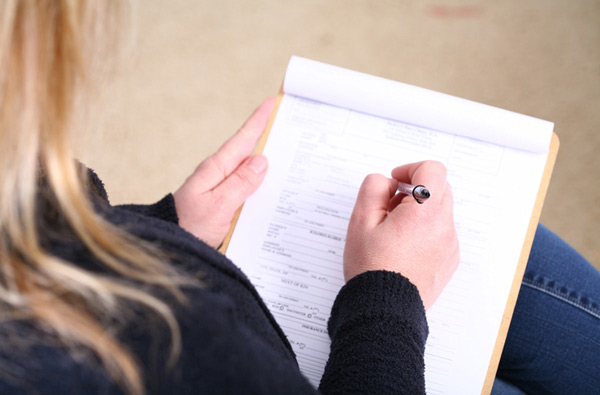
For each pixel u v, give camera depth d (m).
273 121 0.69
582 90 1.36
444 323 0.62
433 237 0.57
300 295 0.63
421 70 1.39
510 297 0.63
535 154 0.67
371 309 0.52
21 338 0.29
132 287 0.32
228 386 0.32
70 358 0.30
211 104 1.39
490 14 1.43
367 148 0.68
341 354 0.51
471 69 1.38
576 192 1.28
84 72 0.30
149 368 0.31
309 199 0.66
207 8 1.46
